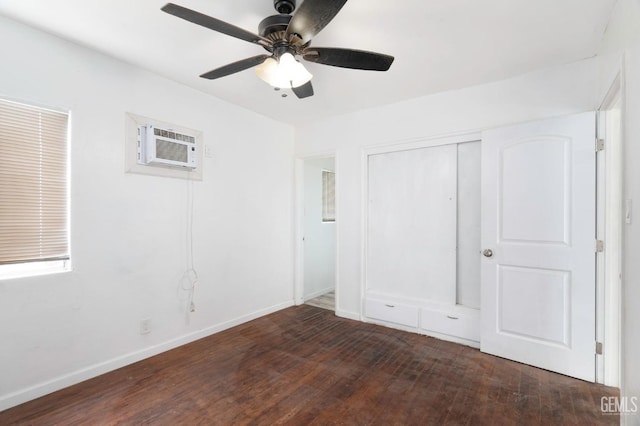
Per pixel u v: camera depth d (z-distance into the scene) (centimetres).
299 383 223
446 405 198
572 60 239
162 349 273
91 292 230
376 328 332
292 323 348
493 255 267
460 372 239
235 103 337
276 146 395
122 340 248
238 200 345
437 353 271
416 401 202
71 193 221
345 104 338
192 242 299
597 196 225
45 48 208
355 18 188
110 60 240
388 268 342
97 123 234
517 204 256
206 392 212
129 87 252
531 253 248
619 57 171
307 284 449
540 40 213
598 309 223
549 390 214
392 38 210
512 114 268
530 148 250
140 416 186
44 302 208
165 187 278
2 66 192
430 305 313
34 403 197
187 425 179
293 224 421
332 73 262
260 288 372
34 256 206
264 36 170
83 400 201
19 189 201
